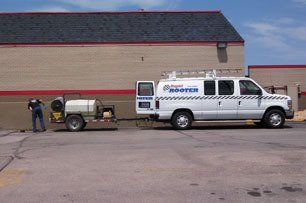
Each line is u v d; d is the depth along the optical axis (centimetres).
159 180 935
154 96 2228
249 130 2073
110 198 802
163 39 2802
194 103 2191
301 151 1287
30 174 1025
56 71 2772
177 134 1939
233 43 2800
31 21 2870
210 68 2795
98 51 2788
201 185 885
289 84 2947
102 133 2112
